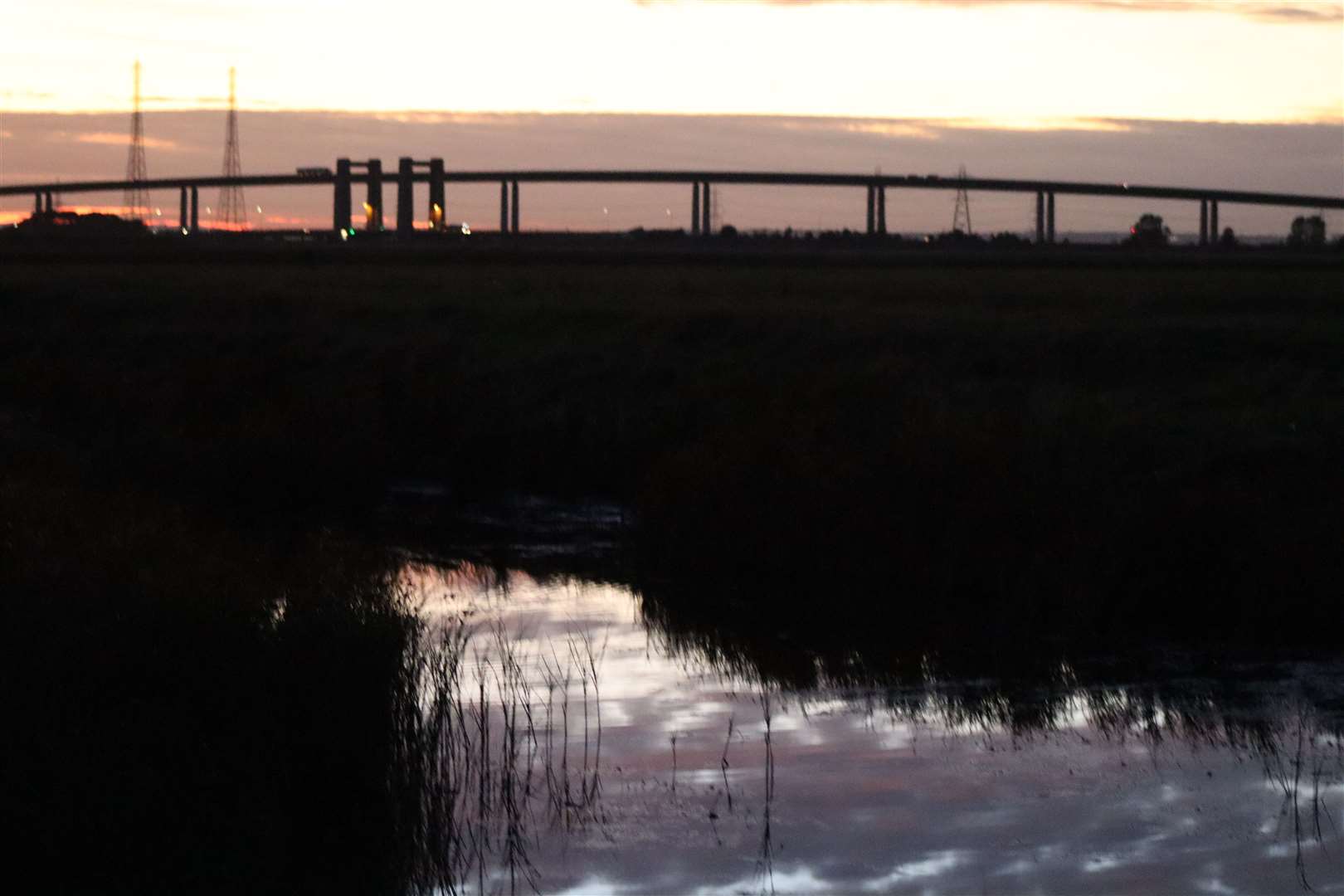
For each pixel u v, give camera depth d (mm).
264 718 9094
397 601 11961
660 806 9039
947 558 14891
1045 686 11828
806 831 8688
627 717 10945
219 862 8320
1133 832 8625
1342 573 13320
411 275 68062
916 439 17047
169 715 8945
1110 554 14016
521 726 10633
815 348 33938
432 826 8719
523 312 43312
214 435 23328
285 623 9859
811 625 14094
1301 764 9781
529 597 15617
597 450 23000
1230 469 18156
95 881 8195
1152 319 39000
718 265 85062
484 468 22984
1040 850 8320
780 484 16719
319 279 64438
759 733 10570
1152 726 10766
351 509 21516
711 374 30609
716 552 16578
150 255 93000
